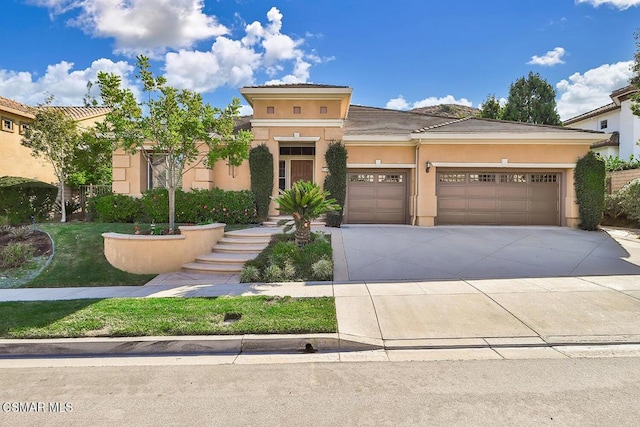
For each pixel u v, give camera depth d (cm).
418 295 684
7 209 1470
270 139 1500
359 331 521
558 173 1491
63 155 1491
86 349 489
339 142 1469
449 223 1505
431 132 1455
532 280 780
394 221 1562
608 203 1535
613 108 2416
